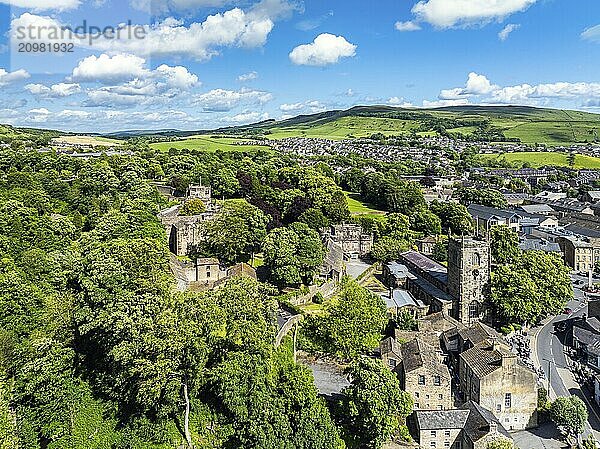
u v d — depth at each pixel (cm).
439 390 10081
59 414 7938
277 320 11088
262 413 8156
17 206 13725
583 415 9956
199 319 8594
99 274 9369
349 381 10400
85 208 17188
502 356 10238
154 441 8188
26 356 8212
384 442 9138
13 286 9275
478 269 14188
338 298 12138
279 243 14450
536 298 14400
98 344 8975
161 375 7731
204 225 16150
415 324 12850
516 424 10306
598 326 14075
